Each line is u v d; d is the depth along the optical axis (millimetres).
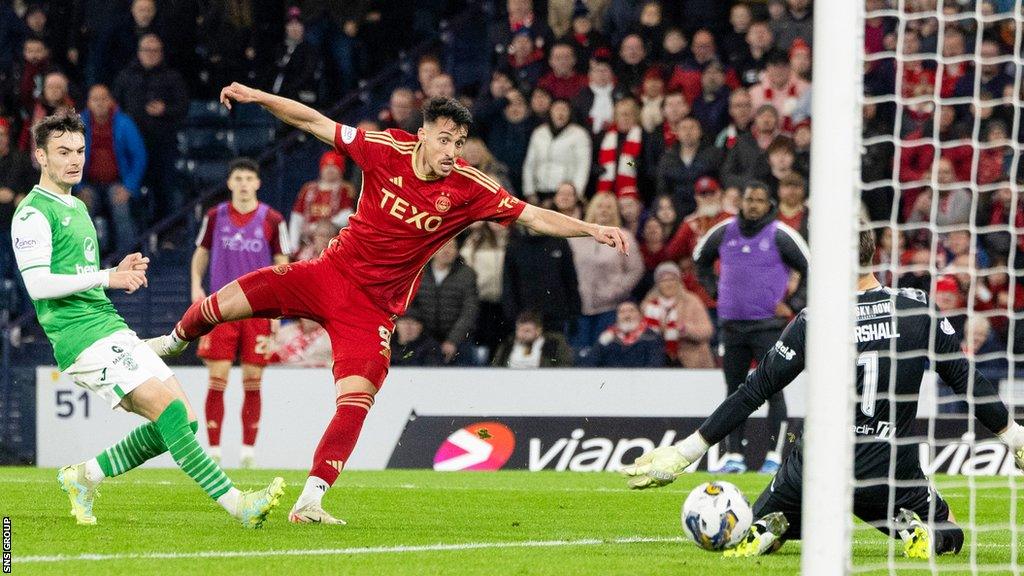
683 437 44781
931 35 56281
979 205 51250
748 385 22734
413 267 26703
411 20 66250
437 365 48938
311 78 62719
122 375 23484
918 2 56812
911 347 21906
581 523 27266
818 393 17703
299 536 23656
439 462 45406
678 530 26219
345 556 21219
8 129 58594
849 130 17938
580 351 51281
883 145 53625
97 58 62156
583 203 53156
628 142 54312
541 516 28469
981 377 22031
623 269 51156
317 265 26641
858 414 22031
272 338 43250
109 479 36500
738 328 41688
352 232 26422
